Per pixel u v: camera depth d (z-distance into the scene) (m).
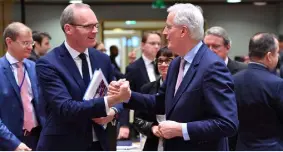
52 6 9.22
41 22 9.20
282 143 2.51
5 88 2.93
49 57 2.20
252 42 2.63
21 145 2.74
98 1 9.45
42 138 2.21
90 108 2.04
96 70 2.23
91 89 2.15
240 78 2.61
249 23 9.64
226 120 1.91
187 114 2.01
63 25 2.20
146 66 4.17
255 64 2.62
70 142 2.16
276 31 9.56
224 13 9.64
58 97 2.10
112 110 2.24
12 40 3.00
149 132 2.82
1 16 7.14
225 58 3.34
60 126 2.16
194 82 2.00
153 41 4.12
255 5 9.61
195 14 2.05
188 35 2.06
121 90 2.06
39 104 2.99
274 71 2.70
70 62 2.21
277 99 2.47
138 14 9.61
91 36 2.18
